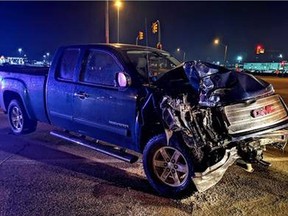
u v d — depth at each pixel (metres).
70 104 5.16
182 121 3.75
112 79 4.65
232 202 3.89
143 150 4.32
